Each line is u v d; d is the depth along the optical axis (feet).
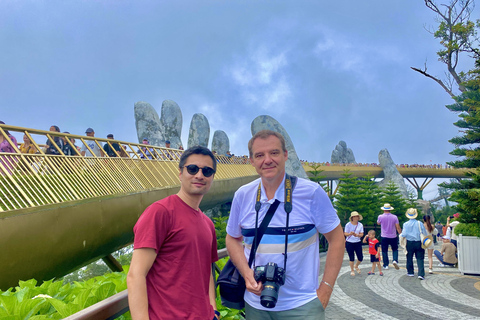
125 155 44.16
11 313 6.42
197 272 5.56
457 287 27.91
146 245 5.13
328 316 20.77
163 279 5.35
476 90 40.60
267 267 6.41
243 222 7.26
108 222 29.76
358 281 30.78
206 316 5.58
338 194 97.35
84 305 6.39
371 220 92.17
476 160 38.17
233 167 79.10
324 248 66.74
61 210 23.71
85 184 28.50
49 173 25.29
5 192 21.70
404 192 167.84
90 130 41.98
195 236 5.64
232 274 7.45
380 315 20.80
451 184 39.24
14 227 19.76
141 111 95.20
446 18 49.90
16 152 23.24
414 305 22.77
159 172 43.96
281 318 6.70
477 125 39.81
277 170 6.77
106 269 42.34
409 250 31.83
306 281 6.73
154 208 5.44
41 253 21.99
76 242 25.53
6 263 19.33
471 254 33.63
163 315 5.21
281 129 107.86
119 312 5.46
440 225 93.81
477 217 33.30
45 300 6.86
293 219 6.77
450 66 49.52
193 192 5.83
